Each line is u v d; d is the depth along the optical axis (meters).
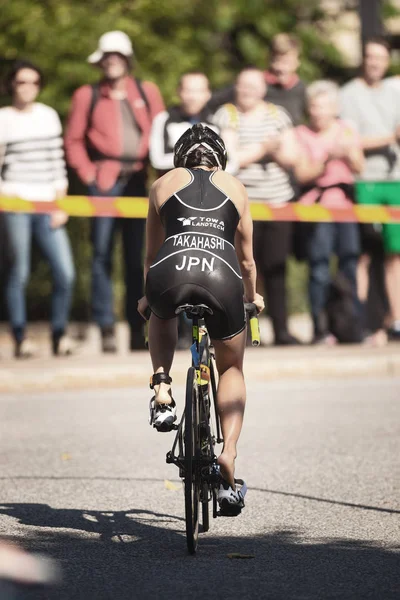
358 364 30.39
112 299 32.12
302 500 16.86
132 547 14.39
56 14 42.97
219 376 14.96
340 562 13.60
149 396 27.28
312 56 55.78
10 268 31.03
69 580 12.85
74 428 22.97
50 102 41.91
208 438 14.59
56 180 30.95
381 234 34.31
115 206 30.84
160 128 30.52
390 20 57.31
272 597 12.19
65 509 16.38
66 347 31.81
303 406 25.52
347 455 20.00
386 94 33.44
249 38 53.91
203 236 14.40
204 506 15.08
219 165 15.45
